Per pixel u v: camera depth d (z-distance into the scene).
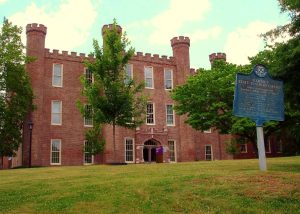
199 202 11.30
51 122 42.06
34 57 38.66
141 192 12.50
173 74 49.03
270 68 17.38
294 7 14.31
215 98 31.75
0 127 35.28
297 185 12.20
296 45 14.87
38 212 10.98
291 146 53.34
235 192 11.88
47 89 42.69
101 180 15.27
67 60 44.34
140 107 32.75
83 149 42.59
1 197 12.96
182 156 46.66
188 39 49.91
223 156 49.59
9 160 45.16
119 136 43.31
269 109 15.20
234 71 31.39
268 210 10.51
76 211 10.91
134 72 46.75
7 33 36.41
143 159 44.22
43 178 16.66
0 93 35.84
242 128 30.16
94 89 26.98
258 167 18.73
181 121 47.62
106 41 27.95
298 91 16.16
